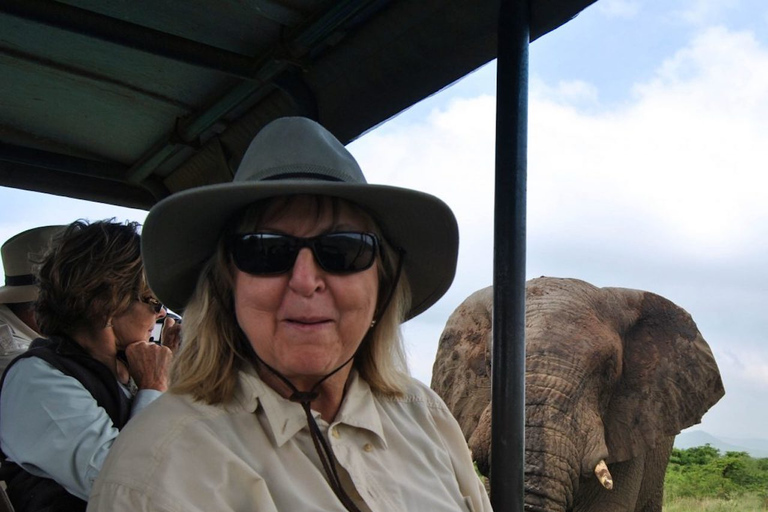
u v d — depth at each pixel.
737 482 18.62
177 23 2.79
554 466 6.63
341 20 2.62
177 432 1.61
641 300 8.39
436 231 1.96
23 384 2.35
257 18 2.72
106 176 3.81
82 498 2.25
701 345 8.23
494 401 2.19
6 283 3.26
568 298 8.02
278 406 1.71
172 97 3.26
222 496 1.58
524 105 2.27
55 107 3.40
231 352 1.75
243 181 1.76
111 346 2.53
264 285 1.71
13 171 3.63
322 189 1.72
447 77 2.67
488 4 2.41
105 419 2.35
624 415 7.76
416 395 2.14
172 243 1.83
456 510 1.93
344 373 1.88
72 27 2.63
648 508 9.07
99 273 2.44
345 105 2.96
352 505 1.69
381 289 2.02
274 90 3.10
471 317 8.86
